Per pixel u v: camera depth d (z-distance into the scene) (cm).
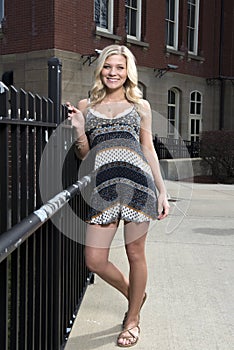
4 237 163
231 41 1772
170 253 504
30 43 1159
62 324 293
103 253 287
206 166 1384
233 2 1748
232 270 450
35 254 240
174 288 399
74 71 1180
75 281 347
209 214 737
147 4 1442
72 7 1167
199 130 1717
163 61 1523
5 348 180
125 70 287
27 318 231
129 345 297
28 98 231
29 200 233
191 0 1669
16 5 1173
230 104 1777
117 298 380
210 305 364
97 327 325
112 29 1330
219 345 302
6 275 181
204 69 1719
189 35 1673
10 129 205
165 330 321
